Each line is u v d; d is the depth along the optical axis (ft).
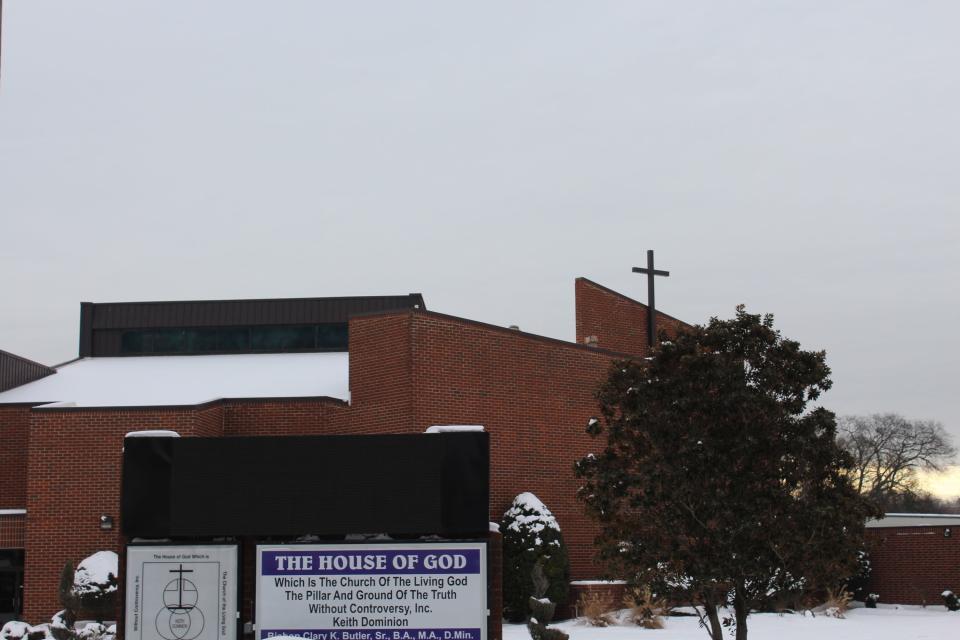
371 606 70.79
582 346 124.67
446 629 70.49
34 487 110.32
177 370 149.48
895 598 139.95
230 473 72.28
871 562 142.31
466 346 114.73
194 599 70.59
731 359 67.87
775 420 65.92
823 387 68.08
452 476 72.08
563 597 108.06
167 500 71.97
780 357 68.08
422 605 70.69
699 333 69.10
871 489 302.25
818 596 128.06
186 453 72.49
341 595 70.90
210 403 115.34
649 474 65.82
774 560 64.49
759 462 66.13
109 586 102.12
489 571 72.13
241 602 71.26
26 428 128.47
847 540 64.34
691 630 98.89
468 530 71.51
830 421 66.49
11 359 142.10
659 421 66.64
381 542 71.31
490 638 71.41
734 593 67.26
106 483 109.91
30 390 140.05
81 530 109.19
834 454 65.46
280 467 72.38
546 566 106.83
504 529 109.19
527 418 117.70
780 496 63.82
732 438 65.82
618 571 69.26
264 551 71.36
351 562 71.15
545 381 120.26
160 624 70.44
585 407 123.24
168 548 71.05
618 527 68.49
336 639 70.59
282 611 70.90
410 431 110.01
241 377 141.69
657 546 65.98
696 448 64.75
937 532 138.21
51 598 108.17
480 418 114.32
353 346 117.80
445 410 112.06
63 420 111.34
